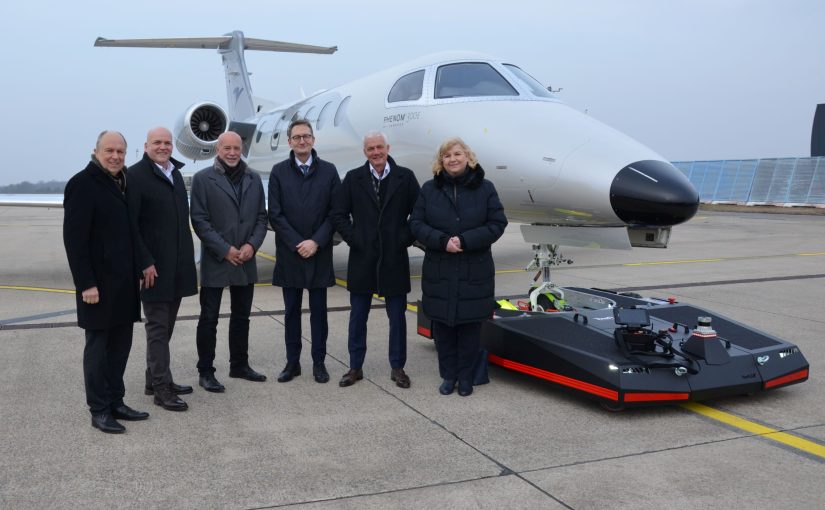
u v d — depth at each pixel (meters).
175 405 4.39
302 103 11.56
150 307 4.43
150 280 4.34
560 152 6.28
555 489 3.19
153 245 4.41
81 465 3.49
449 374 4.77
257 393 4.79
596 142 6.27
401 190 4.89
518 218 7.01
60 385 4.90
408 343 6.29
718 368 4.36
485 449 3.71
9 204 11.77
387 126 8.20
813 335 6.53
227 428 4.06
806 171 35.09
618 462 3.52
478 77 7.64
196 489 3.21
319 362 5.12
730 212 34.81
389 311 4.98
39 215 39.31
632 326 4.30
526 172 6.45
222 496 3.13
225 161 4.94
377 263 4.91
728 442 3.80
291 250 4.98
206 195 4.86
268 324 7.21
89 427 4.06
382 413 4.34
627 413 4.32
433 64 7.99
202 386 4.90
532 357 4.75
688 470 3.41
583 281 10.48
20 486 3.23
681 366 4.19
